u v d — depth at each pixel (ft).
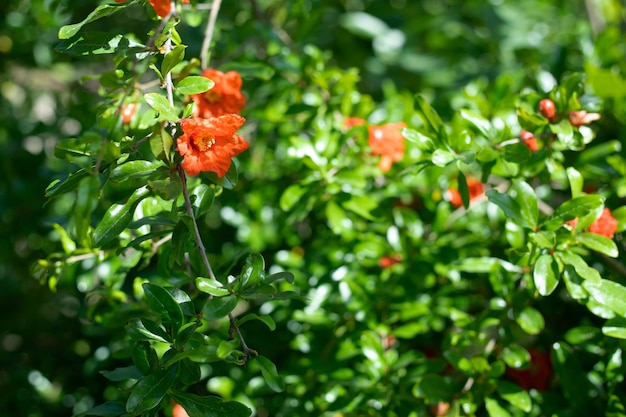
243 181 3.28
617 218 2.59
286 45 3.31
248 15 3.49
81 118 3.37
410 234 2.91
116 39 2.26
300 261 3.03
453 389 2.59
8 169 3.62
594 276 2.33
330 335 2.91
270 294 2.15
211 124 2.16
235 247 3.30
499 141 2.68
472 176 3.11
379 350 2.69
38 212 3.58
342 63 4.82
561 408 2.64
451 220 2.99
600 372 2.68
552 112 2.60
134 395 2.11
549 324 2.95
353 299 2.80
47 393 3.46
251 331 3.11
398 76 4.89
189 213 2.19
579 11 4.64
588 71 3.13
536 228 2.40
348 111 3.06
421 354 2.71
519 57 4.49
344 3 4.75
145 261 2.65
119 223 2.22
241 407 2.16
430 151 2.54
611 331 2.40
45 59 4.09
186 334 2.16
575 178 2.49
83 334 3.50
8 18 3.97
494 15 4.65
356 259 2.93
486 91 3.40
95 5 3.61
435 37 4.95
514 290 2.70
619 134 3.11
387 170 2.91
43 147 3.95
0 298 4.17
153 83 2.36
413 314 2.80
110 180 2.17
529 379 2.84
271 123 3.17
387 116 3.13
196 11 2.88
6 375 3.56
